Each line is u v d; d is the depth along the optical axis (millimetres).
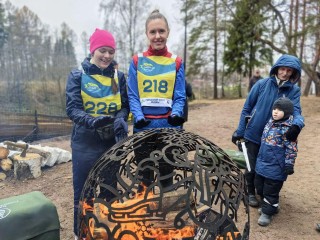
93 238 1440
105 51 2080
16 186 3838
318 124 7516
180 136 1621
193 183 1376
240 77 23547
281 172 2566
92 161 2146
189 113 11133
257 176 2771
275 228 2629
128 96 2189
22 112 7633
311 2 10922
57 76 11984
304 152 5016
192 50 22188
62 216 2930
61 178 4062
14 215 1562
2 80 10641
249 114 2959
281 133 2545
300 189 3449
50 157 4520
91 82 2125
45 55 12992
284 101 2545
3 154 4145
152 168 1397
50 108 9039
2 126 6336
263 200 2711
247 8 13375
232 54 20875
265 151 2627
